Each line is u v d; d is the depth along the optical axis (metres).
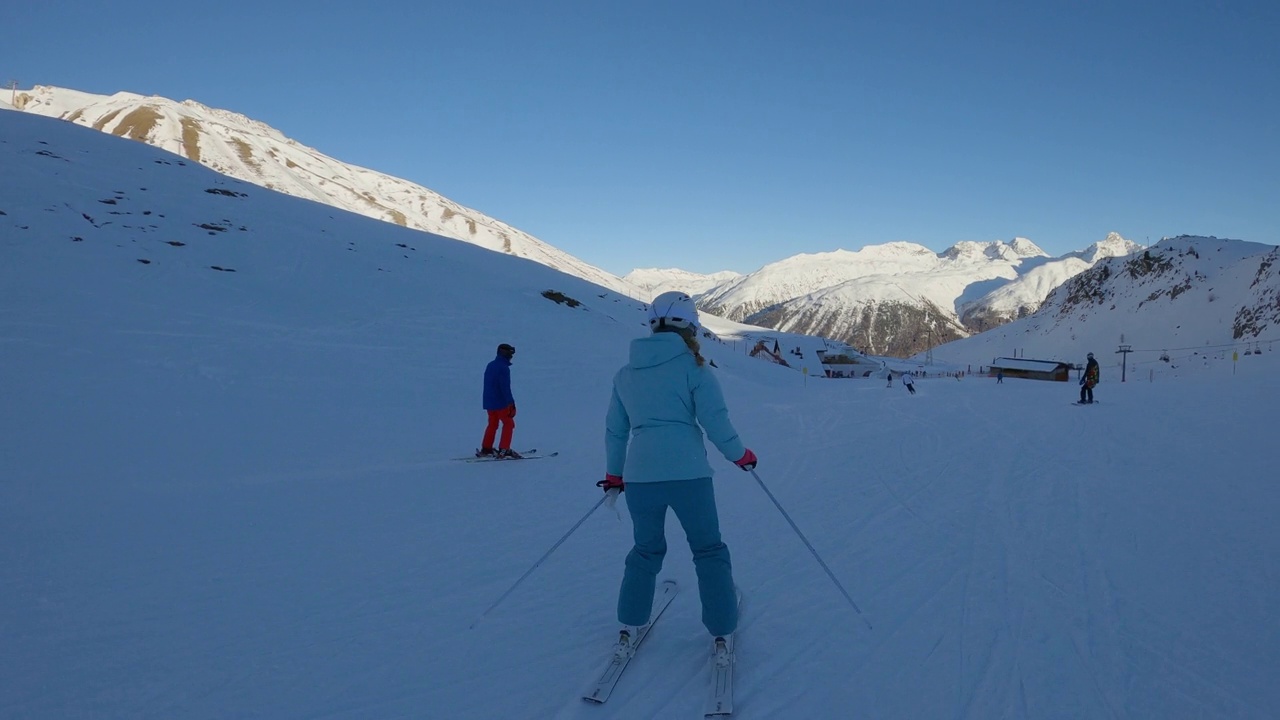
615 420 3.37
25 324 14.56
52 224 20.39
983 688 2.98
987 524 5.82
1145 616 3.75
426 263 33.34
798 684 3.03
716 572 3.18
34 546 4.77
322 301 23.02
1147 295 143.00
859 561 4.81
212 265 22.31
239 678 3.01
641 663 3.25
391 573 4.53
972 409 19.16
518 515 6.30
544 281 45.03
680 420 3.20
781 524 5.91
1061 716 2.74
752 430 13.77
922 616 3.79
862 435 12.68
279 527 5.61
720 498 7.02
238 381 14.70
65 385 12.02
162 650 3.25
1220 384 29.20
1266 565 4.57
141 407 11.68
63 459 8.26
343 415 14.01
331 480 7.82
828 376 85.38
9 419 9.84
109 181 26.61
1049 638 3.48
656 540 3.29
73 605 3.74
